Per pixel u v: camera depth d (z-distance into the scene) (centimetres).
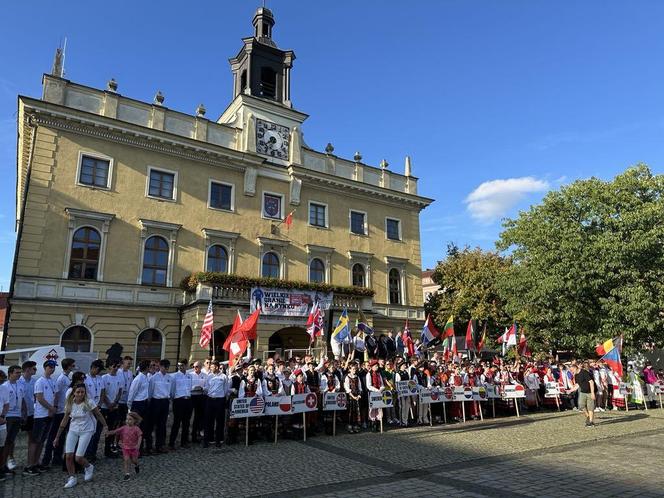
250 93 3039
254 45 3177
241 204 2806
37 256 2139
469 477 866
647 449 1129
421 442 1230
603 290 2400
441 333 3931
